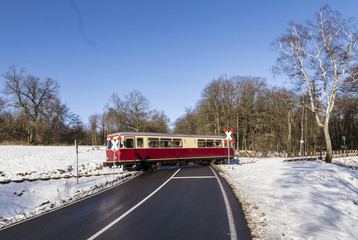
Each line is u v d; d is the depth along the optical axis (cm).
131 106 5088
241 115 5084
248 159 4038
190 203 910
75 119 5928
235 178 1627
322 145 6088
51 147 3719
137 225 664
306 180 1423
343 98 2608
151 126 5319
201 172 2012
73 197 1120
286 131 5003
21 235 632
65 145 4488
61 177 1772
